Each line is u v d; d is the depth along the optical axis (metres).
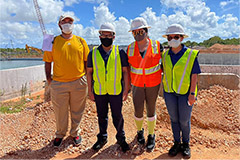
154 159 2.80
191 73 2.64
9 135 3.85
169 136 3.38
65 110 3.18
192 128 3.71
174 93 2.75
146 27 2.77
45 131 3.74
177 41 2.55
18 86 8.38
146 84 2.91
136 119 3.17
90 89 3.04
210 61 15.74
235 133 3.56
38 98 7.71
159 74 2.96
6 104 6.75
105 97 2.96
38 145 3.33
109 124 3.81
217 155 2.88
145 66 2.85
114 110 2.95
